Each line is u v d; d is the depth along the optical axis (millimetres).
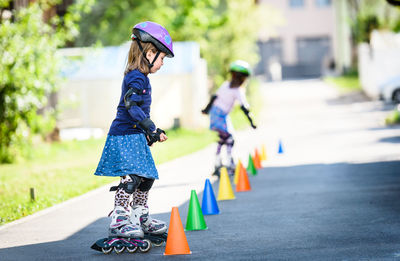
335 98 43094
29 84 21500
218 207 10430
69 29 25016
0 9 22500
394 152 16531
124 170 7055
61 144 26906
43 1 24578
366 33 42469
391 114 26547
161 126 32031
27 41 21609
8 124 22297
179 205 10805
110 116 32125
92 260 7051
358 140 19984
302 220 8945
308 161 15953
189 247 7516
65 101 24734
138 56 7223
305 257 6816
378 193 10891
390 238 7559
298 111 35531
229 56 43562
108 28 40000
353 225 8414
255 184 12844
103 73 31688
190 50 31969
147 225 7621
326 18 85875
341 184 12133
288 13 85875
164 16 38688
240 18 43750
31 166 20250
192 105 31781
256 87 52781
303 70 84750
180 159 18734
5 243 8297
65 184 14664
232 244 7609
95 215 10297
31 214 10742
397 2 14445
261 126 28531
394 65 37812
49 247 7922
